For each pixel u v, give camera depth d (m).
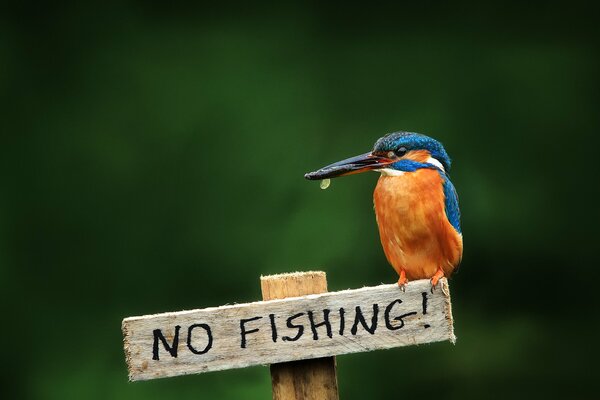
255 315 4.71
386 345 4.73
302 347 4.71
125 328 4.67
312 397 4.79
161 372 4.68
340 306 4.73
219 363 4.69
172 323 4.68
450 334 4.75
